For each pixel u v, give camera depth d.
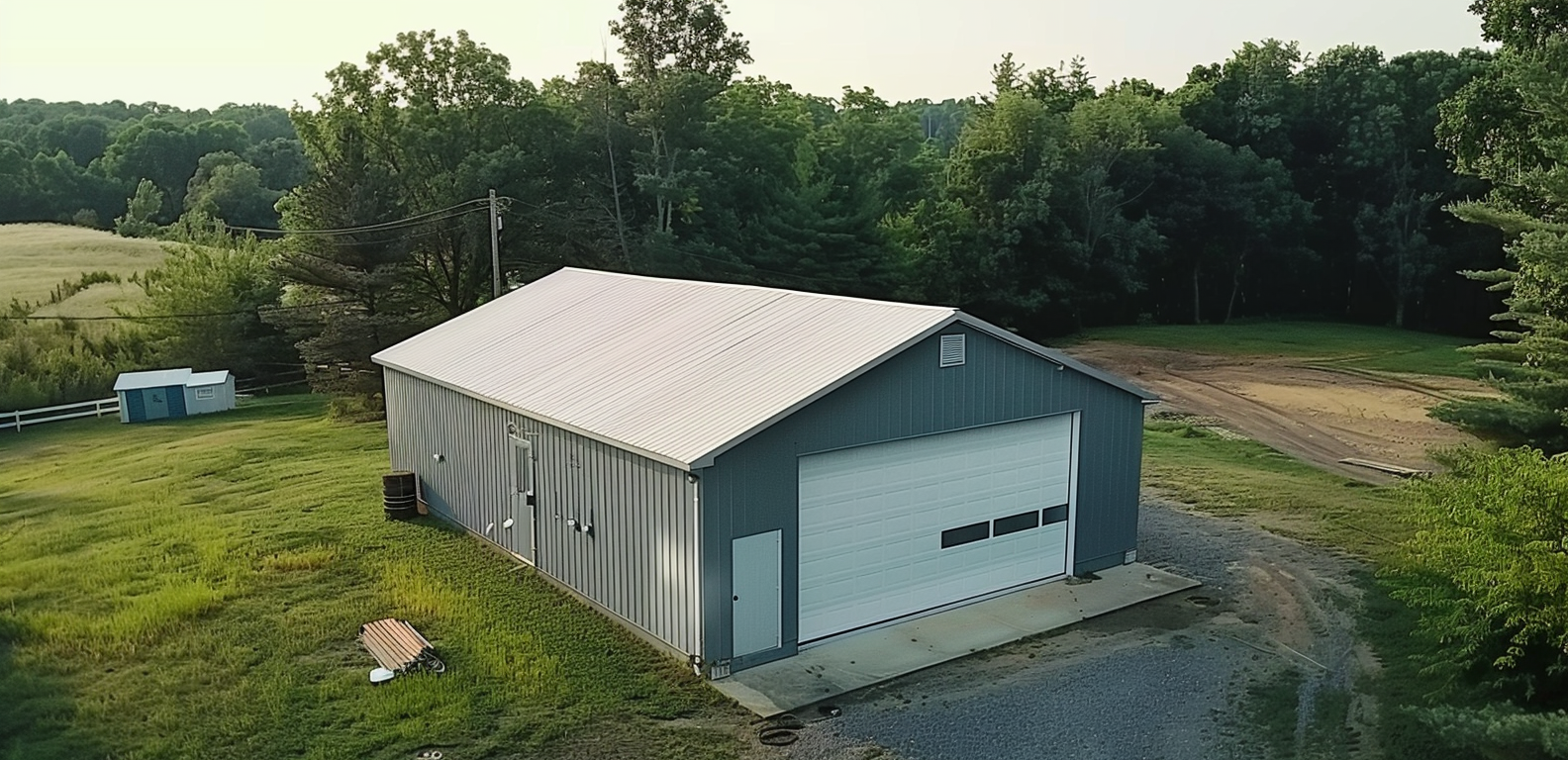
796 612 13.06
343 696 11.88
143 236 81.38
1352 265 59.84
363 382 33.44
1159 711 11.39
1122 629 13.75
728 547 12.38
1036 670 12.52
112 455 28.88
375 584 15.72
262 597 15.20
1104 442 15.90
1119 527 16.27
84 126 123.31
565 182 46.78
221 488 22.88
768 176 51.25
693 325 17.31
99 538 18.84
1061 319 56.28
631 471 13.35
